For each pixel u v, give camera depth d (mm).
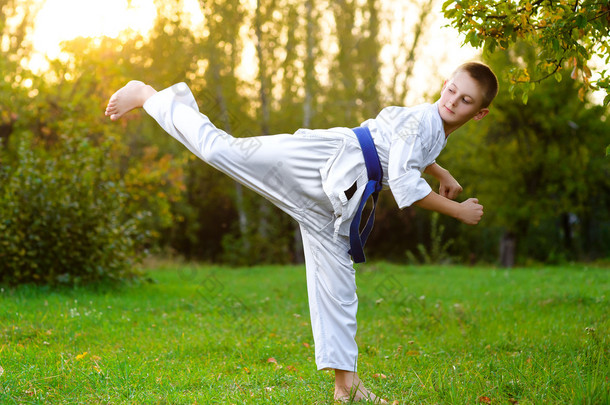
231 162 2914
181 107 3025
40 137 11102
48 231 7562
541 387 3092
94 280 7988
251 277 11945
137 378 3371
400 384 3371
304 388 3297
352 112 18344
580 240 22625
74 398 3018
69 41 10578
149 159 13648
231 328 5453
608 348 4059
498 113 17984
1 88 10617
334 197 2889
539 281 10344
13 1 14414
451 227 22422
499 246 22672
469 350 4387
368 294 8367
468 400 2939
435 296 8242
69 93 12453
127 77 10891
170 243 20016
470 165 19219
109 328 5074
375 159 2986
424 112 3035
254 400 3023
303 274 12422
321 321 2990
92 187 8094
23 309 5723
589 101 17375
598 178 19047
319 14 18406
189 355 4234
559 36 3545
